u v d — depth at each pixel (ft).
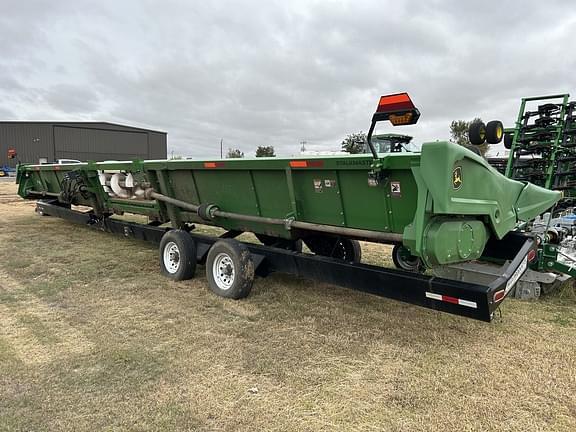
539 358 11.73
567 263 16.25
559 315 15.03
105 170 23.09
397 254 19.48
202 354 11.61
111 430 8.32
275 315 14.60
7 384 9.85
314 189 14.20
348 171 12.85
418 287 11.73
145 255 23.08
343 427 8.65
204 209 17.62
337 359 11.52
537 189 14.93
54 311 14.61
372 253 25.16
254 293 16.85
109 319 13.97
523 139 24.14
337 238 18.02
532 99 24.26
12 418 8.59
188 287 17.49
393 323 14.10
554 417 9.09
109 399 9.34
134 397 9.45
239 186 16.76
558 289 17.51
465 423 8.84
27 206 46.32
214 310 14.97
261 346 12.20
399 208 12.30
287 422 8.75
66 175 25.08
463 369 11.07
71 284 17.69
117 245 25.66
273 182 15.43
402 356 11.76
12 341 12.16
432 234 10.32
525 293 16.71
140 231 21.99
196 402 9.32
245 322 13.94
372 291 13.07
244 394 9.72
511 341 12.80
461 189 10.44
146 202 21.38
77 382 10.01
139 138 219.00
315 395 9.78
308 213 14.83
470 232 11.38
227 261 16.34
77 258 22.22
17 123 187.11
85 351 11.62
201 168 17.42
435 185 9.93
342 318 14.46
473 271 12.75
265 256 16.37
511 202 13.46
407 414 9.13
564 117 22.76
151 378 10.29
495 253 14.35
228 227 18.13
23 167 33.04
